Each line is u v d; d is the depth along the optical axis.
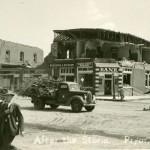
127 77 44.31
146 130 13.49
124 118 18.02
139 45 48.69
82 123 15.77
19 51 57.09
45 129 13.61
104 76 41.31
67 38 45.50
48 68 45.78
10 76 49.41
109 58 42.00
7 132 7.43
